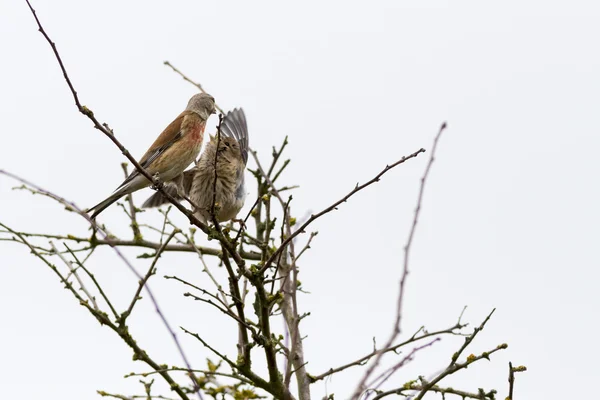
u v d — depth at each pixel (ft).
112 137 30.55
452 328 30.86
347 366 32.48
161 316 29.63
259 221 43.65
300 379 33.27
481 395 31.35
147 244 45.34
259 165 34.81
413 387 30.48
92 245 44.60
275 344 32.04
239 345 33.09
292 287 34.24
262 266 31.96
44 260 32.71
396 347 31.12
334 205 31.07
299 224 38.73
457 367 30.07
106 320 31.94
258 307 33.65
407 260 25.62
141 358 31.96
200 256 33.60
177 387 30.14
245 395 27.84
